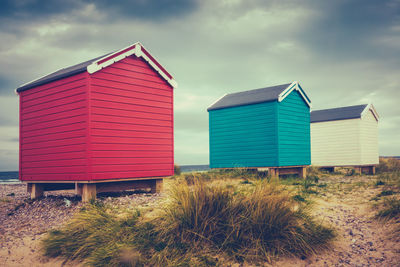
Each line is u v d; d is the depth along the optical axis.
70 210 8.14
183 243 5.50
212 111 16.61
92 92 8.74
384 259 5.17
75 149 8.93
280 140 14.27
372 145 20.83
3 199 10.41
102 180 8.81
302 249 5.50
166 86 10.80
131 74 9.78
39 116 10.19
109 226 5.92
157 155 10.32
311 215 6.86
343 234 6.14
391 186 9.50
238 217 5.80
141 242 5.46
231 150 15.74
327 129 20.69
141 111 9.98
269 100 14.28
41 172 10.02
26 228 7.09
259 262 5.16
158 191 10.44
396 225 6.15
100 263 5.06
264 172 15.66
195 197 6.02
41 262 5.48
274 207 5.77
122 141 9.39
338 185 10.95
